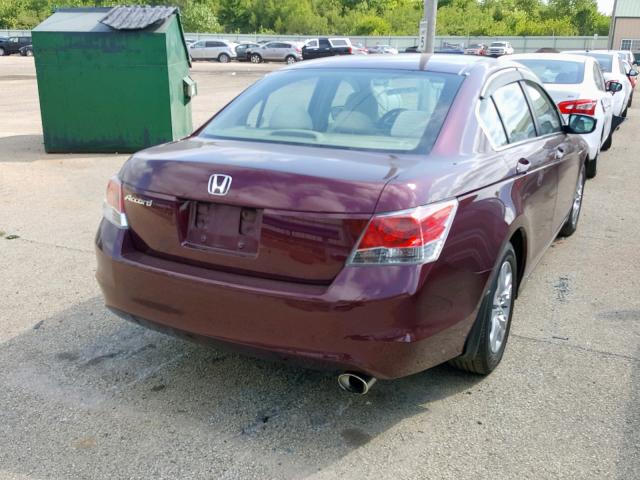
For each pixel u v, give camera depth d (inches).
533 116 180.7
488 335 136.3
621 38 2645.2
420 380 145.9
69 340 163.8
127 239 132.0
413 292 110.5
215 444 122.9
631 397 139.1
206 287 119.2
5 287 196.7
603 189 342.6
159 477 113.6
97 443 123.0
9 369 149.3
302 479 113.3
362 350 111.5
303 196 113.0
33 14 3117.6
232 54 1825.8
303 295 112.0
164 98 407.5
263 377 147.2
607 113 381.4
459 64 157.3
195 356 156.3
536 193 160.2
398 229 109.7
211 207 121.5
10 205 290.8
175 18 413.4
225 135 147.1
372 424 129.4
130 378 146.3
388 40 2539.4
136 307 130.1
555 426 128.7
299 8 3361.2
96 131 412.2
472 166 129.8
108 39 397.1
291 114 148.5
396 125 137.8
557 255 233.9
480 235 125.1
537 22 3565.5
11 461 117.3
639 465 116.9
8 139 470.6
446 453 120.3
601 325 175.0
